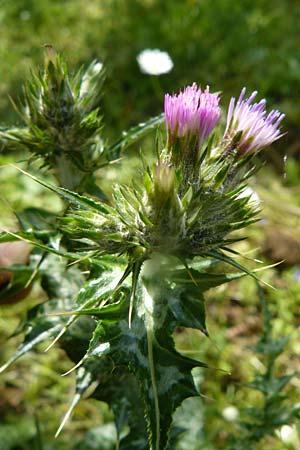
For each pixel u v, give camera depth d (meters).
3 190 0.31
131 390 0.15
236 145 0.13
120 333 0.12
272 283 0.28
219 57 0.39
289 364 0.25
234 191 0.12
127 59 0.39
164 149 0.12
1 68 0.38
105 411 0.22
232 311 0.27
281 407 0.19
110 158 0.15
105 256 0.13
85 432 0.23
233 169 0.13
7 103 0.36
